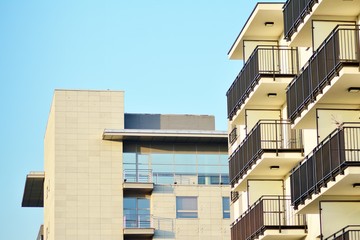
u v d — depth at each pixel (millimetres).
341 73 42125
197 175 92125
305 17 46625
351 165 41375
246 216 55750
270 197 54906
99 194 90438
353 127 41219
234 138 64938
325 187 43750
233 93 59094
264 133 54250
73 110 91625
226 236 91125
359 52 41969
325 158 43281
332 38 42562
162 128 94375
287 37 49219
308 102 46094
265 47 55438
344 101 45250
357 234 42562
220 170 92500
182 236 90625
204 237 90938
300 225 51969
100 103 92000
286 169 54531
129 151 91688
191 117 94812
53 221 90000
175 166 91875
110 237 89812
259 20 55812
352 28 42781
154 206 91000
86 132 91375
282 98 55406
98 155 91062
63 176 90375
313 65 45000
